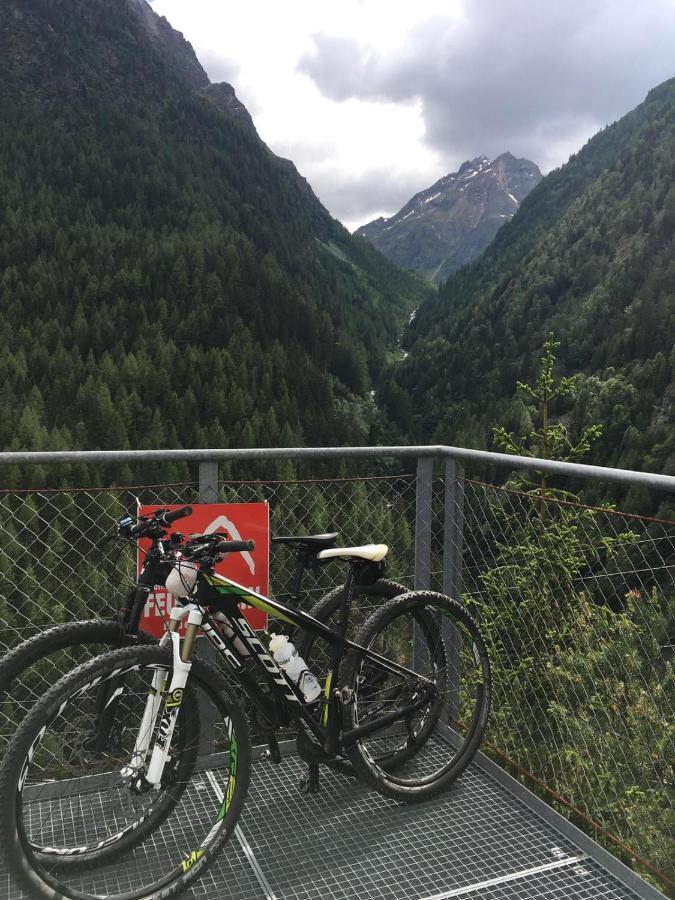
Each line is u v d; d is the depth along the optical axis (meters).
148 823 1.88
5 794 1.50
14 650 1.68
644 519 1.92
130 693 1.77
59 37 198.62
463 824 2.13
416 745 2.38
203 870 1.83
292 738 2.53
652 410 80.62
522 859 1.97
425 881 1.87
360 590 2.24
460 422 99.06
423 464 2.66
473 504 3.21
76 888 1.75
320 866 1.92
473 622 2.46
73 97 185.88
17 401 72.44
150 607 2.24
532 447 10.35
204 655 2.37
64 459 2.09
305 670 2.06
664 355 88.69
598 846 1.97
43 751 1.65
